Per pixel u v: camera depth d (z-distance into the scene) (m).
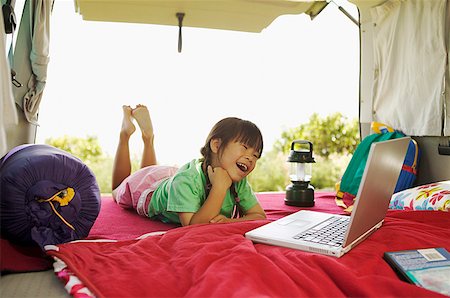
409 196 2.19
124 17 2.92
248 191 1.96
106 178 4.67
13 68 2.28
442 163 2.61
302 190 2.40
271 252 1.20
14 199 1.35
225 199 1.88
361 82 3.22
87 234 1.55
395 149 1.26
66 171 1.44
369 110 3.17
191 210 1.72
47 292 1.10
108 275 1.08
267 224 1.49
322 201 2.63
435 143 2.66
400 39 2.83
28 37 2.33
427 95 2.61
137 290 0.99
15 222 1.36
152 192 2.10
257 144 1.77
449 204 1.90
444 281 1.02
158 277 1.05
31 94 2.34
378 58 3.03
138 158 4.38
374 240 1.35
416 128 2.70
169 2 2.73
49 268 1.28
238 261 1.04
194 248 1.23
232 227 1.46
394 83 2.90
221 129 1.79
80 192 1.48
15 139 2.32
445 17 2.52
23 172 1.37
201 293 0.91
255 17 2.96
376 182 1.20
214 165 1.80
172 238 1.36
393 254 1.19
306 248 1.23
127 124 2.89
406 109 2.76
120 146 2.92
